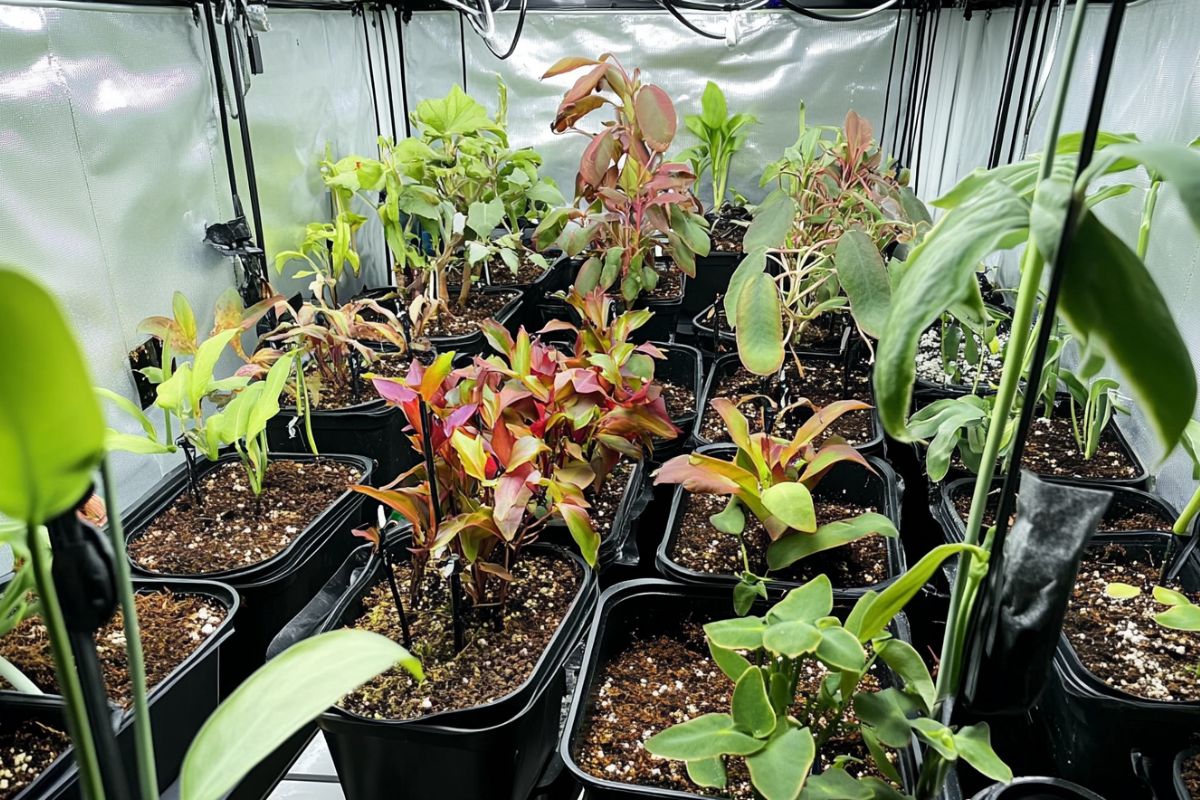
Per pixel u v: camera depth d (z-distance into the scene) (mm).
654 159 1963
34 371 369
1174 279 1480
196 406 1415
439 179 2434
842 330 2215
